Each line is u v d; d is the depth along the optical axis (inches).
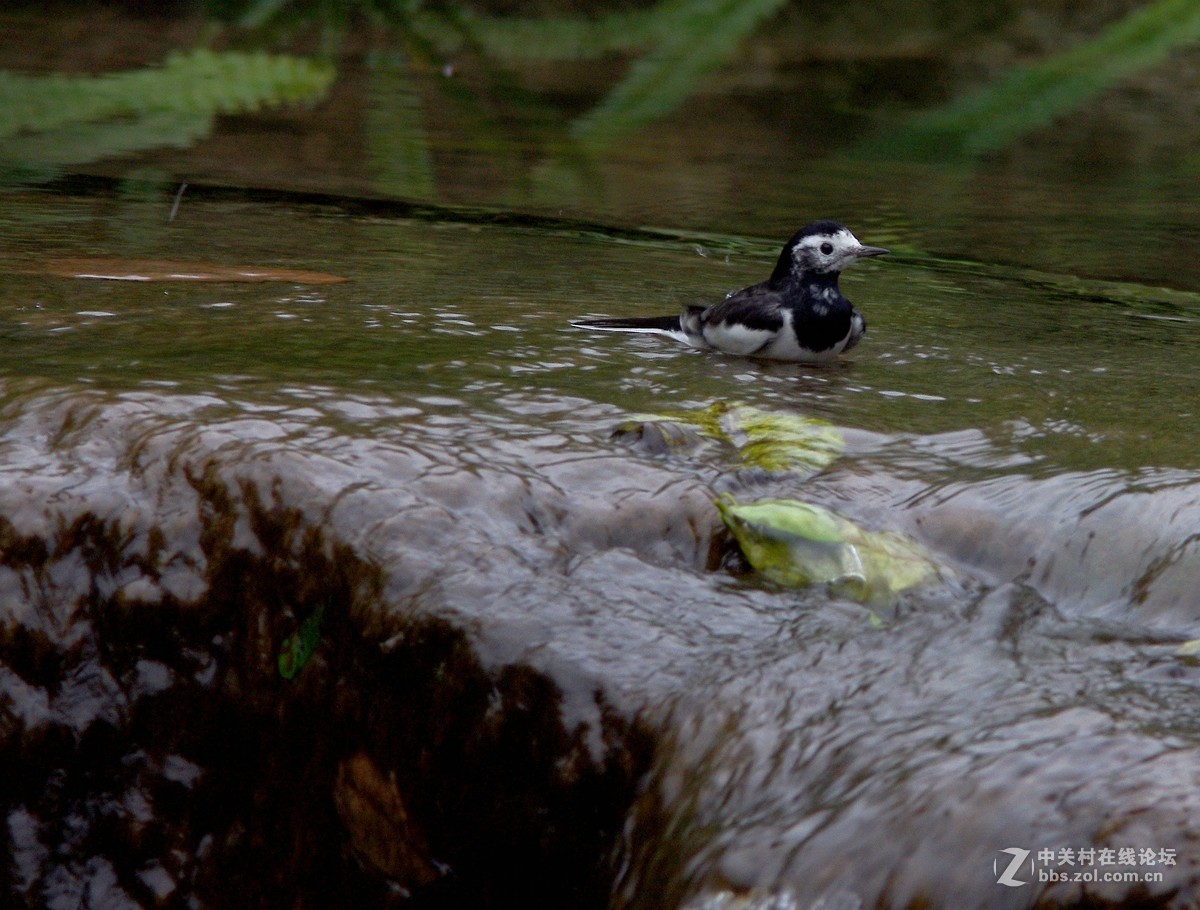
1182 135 550.3
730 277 314.8
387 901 147.5
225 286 268.7
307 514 153.4
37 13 701.3
